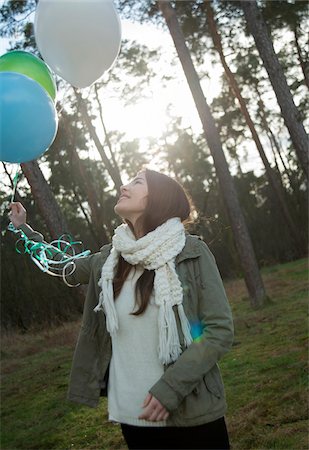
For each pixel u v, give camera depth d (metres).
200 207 23.83
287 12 12.91
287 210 23.66
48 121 2.07
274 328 8.60
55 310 17.02
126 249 1.80
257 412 4.38
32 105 2.00
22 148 2.05
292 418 4.08
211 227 17.75
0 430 5.72
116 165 19.22
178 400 1.62
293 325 8.44
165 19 11.13
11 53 2.30
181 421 1.67
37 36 2.35
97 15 2.26
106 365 1.87
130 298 1.81
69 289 17.08
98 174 21.36
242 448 3.72
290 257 24.72
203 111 11.39
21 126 1.99
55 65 2.41
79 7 2.22
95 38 2.29
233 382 5.57
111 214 22.11
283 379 5.19
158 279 1.75
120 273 1.87
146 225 1.87
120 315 1.81
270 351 6.80
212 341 1.68
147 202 1.87
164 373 1.67
